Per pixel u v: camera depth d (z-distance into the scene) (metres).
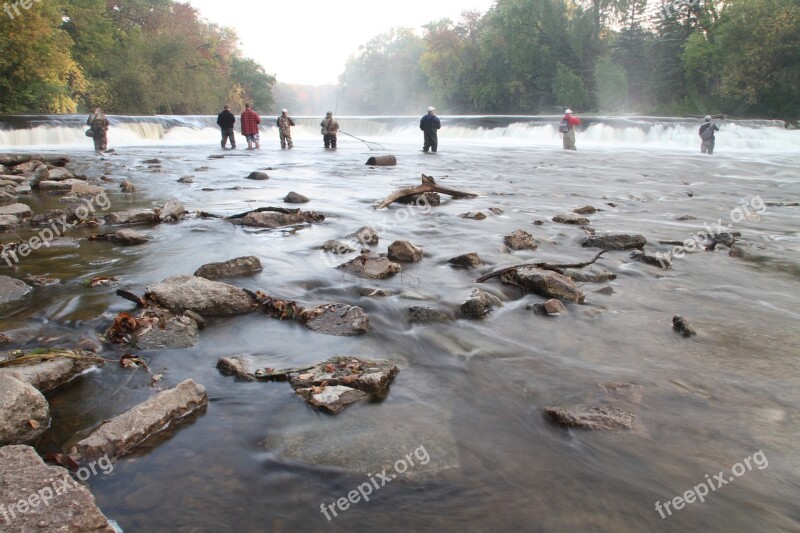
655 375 4.22
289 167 18.80
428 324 5.14
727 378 4.18
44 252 7.45
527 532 2.64
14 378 3.46
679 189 15.16
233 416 3.55
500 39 75.31
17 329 4.75
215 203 11.42
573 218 9.91
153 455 3.15
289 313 5.22
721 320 5.39
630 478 3.04
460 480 3.00
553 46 71.94
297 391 3.83
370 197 12.45
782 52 44.03
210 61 70.12
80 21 48.91
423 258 7.33
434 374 4.20
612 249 8.02
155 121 35.66
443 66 85.88
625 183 16.12
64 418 3.50
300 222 9.47
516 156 24.88
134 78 52.88
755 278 6.89
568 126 28.06
